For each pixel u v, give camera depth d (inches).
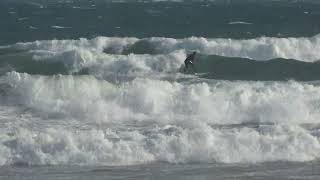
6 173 2874.0
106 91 4047.7
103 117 3784.5
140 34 6643.7
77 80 4136.3
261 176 2822.3
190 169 2938.0
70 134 3174.2
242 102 3900.1
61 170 2920.8
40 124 3597.4
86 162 3031.5
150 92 3966.5
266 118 3791.8
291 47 5403.5
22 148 3078.2
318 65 4916.3
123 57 4913.9
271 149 3129.9
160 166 2987.2
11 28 7062.0
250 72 4864.7
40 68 4886.8
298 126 3444.9
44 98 4057.6
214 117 3823.8
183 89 4079.7
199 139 3164.4
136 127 3538.4
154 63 4837.6
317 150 3149.6
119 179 2775.6
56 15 7844.5
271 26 7037.4
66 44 5442.9
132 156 3068.4
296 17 7559.1
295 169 2933.1
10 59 4980.3
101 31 6840.6
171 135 3216.0
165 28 6968.5
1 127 3479.3
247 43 5398.6
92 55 4916.3
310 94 4018.2
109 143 3110.2
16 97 4077.3
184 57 4886.8
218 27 6993.1
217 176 2824.8
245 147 3132.4
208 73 4827.8
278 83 4416.8
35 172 2891.2
